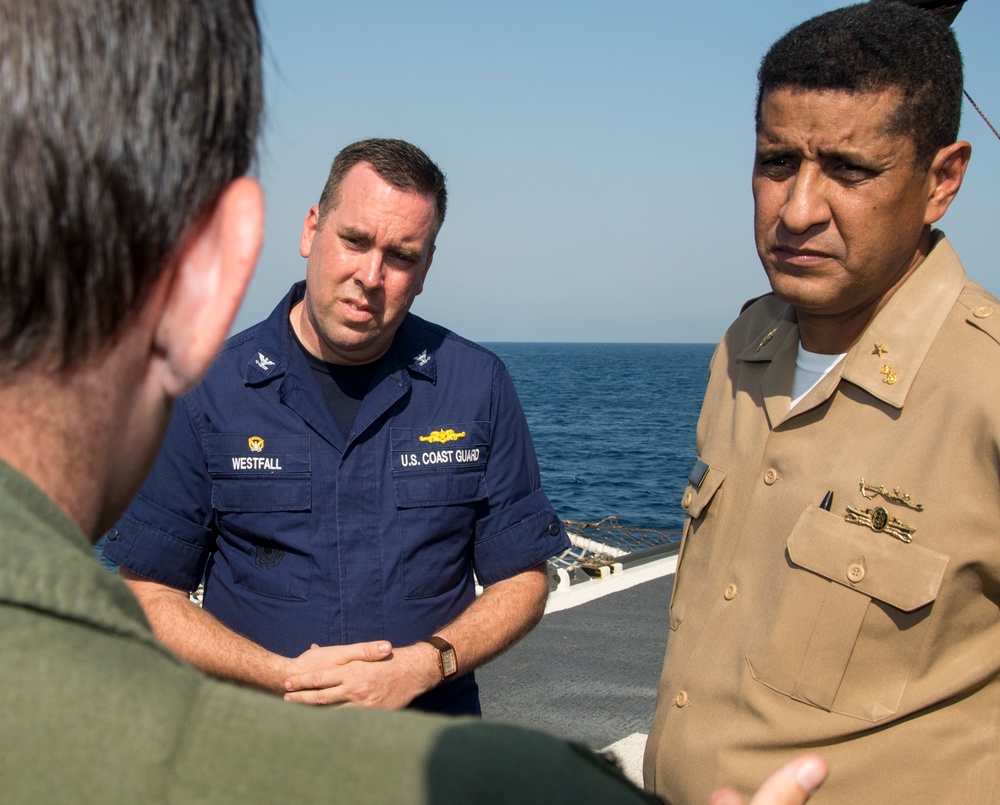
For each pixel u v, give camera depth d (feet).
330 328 7.57
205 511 7.99
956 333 5.49
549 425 138.31
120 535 7.84
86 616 1.61
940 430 5.32
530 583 8.48
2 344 1.69
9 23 1.63
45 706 1.56
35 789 1.52
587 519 65.67
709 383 7.54
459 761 1.63
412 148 7.80
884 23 5.29
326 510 7.80
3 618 1.58
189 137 1.84
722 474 6.59
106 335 1.80
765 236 5.82
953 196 5.69
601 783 1.67
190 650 7.33
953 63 5.44
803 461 5.95
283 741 1.64
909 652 5.30
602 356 563.48
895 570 5.29
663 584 16.83
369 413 7.91
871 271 5.52
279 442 7.82
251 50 2.03
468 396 8.37
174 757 1.60
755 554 6.08
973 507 5.15
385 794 1.60
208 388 7.93
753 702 5.72
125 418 1.94
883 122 5.21
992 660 5.24
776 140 5.56
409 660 7.31
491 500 8.47
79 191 1.68
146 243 1.80
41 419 1.78
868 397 5.74
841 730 5.37
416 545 7.96
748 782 5.66
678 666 6.40
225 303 2.00
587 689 12.41
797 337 6.40
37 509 1.70
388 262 7.54
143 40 1.75
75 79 1.66
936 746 5.24
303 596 7.73
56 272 1.68
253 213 2.01
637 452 105.19
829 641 5.46
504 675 12.89
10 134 1.63
